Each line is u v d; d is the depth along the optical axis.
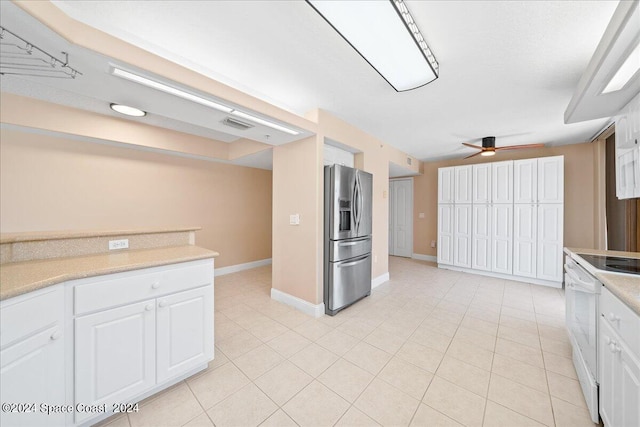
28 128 2.56
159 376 1.56
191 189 4.14
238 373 1.83
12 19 1.07
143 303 1.49
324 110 2.86
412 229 6.17
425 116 3.01
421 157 5.36
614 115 2.10
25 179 2.72
